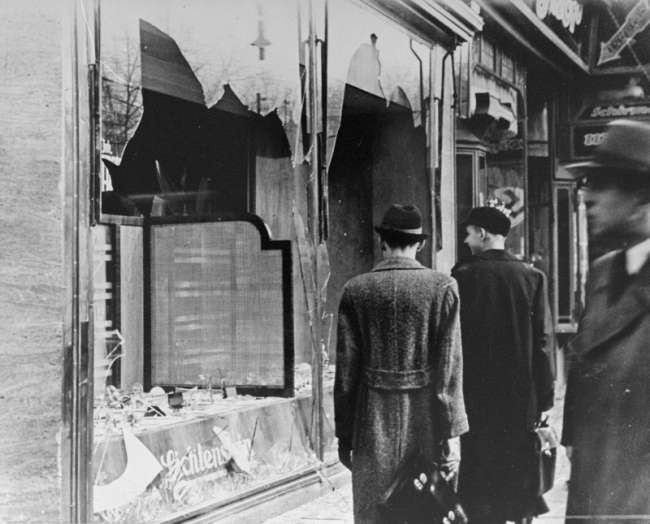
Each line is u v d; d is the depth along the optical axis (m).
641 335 3.37
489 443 4.36
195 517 4.20
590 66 9.20
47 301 3.58
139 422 4.38
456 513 3.68
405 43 6.39
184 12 4.55
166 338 5.43
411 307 3.65
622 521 3.43
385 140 7.03
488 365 4.34
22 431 3.58
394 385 3.64
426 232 6.80
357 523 3.70
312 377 5.37
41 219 3.57
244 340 5.33
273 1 5.04
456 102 7.09
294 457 5.07
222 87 4.81
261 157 6.55
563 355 9.07
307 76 5.32
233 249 5.36
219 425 4.63
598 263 3.43
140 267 5.42
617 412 3.41
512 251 8.84
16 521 3.57
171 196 6.00
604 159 3.66
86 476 3.66
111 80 4.11
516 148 8.76
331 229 7.25
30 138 3.57
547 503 4.86
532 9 7.94
